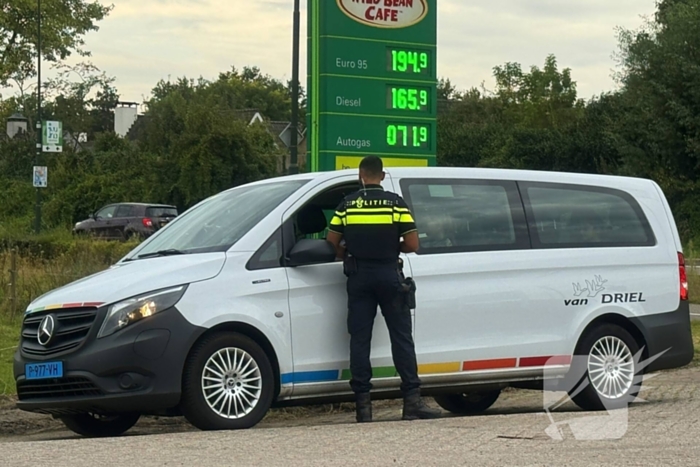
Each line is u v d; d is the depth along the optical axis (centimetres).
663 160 4172
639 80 4247
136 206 3841
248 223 793
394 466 573
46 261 1794
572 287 871
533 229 869
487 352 833
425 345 812
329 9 1605
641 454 608
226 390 746
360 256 776
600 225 902
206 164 4206
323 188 818
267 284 765
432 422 761
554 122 7206
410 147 1669
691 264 2647
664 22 4388
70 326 743
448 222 838
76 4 4875
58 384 737
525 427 724
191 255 775
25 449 651
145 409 721
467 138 5912
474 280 833
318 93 1614
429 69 1683
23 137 5312
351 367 782
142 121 7606
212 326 739
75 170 4834
